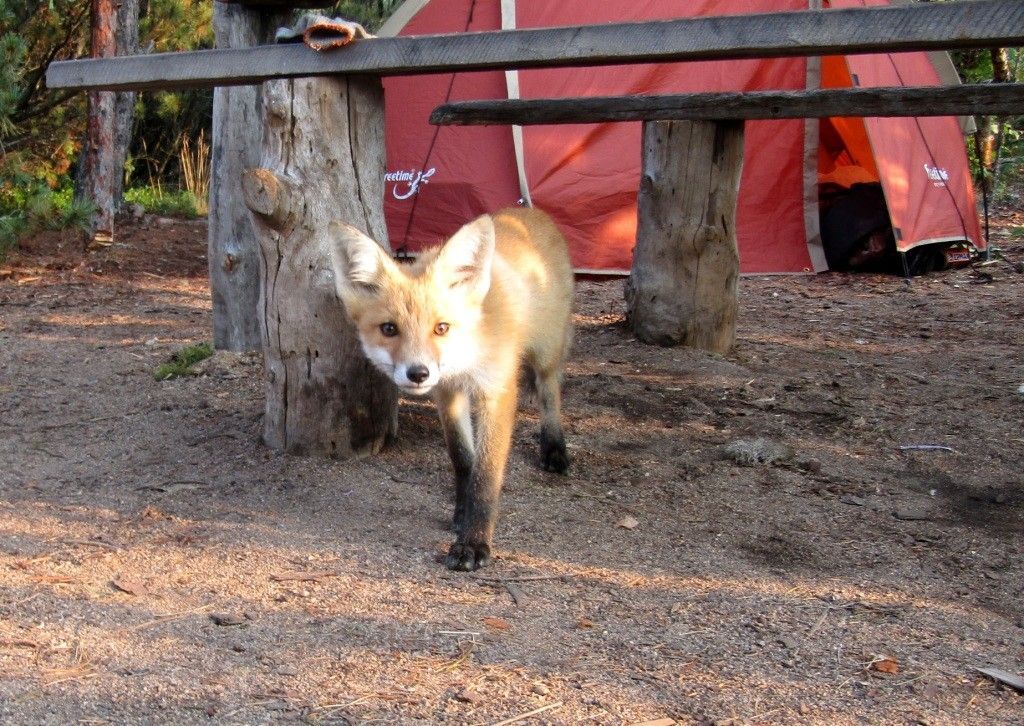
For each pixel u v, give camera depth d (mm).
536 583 2346
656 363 3123
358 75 2623
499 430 2434
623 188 4113
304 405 2660
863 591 2340
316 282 2625
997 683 2168
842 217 4438
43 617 2256
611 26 2422
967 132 5023
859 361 3205
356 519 2500
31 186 4871
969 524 2506
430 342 2371
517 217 2680
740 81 4141
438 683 2156
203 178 7098
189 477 2625
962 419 2861
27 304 3746
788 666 2193
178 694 2135
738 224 4355
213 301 3170
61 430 2826
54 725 2092
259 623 2250
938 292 3973
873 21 2318
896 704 2139
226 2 2949
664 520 2514
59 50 5215
